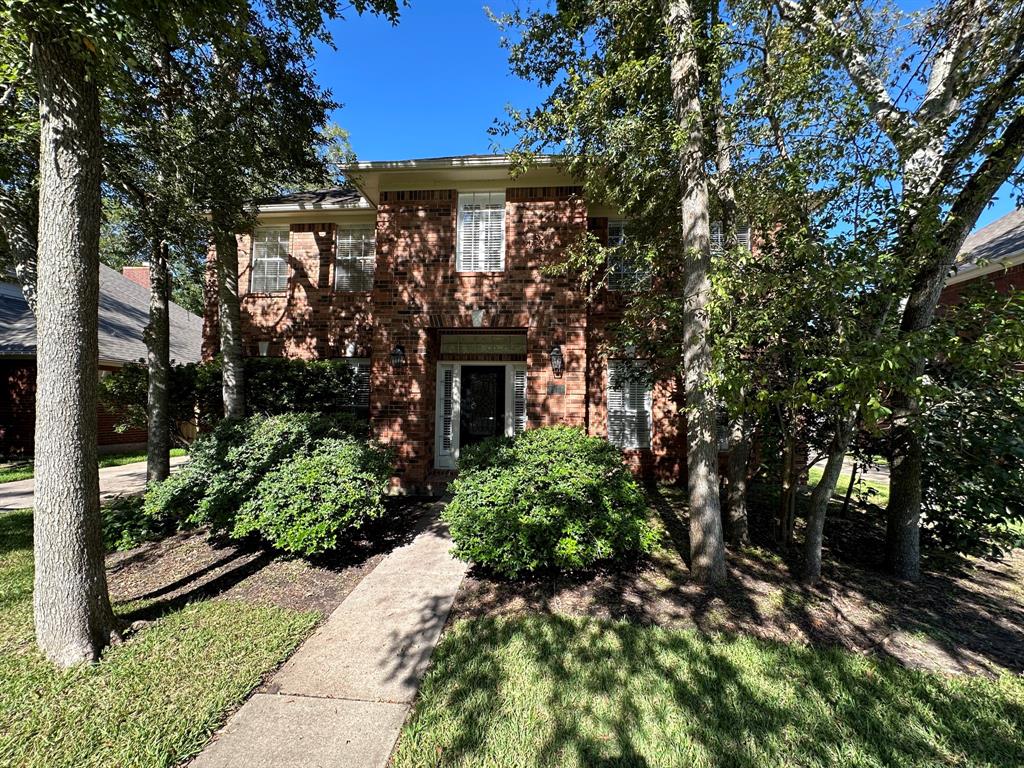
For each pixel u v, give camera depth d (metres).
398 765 2.30
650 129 5.06
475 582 4.53
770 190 4.49
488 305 8.10
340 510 4.83
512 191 8.20
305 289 10.47
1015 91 3.53
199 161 5.49
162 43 5.34
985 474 4.18
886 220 3.75
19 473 9.80
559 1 6.15
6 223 4.93
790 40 4.61
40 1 2.70
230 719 2.65
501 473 5.09
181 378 8.84
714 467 4.51
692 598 4.12
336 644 3.46
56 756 2.34
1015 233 9.82
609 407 9.41
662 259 6.44
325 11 6.46
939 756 2.36
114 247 7.95
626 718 2.61
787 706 2.71
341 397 9.80
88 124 3.18
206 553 5.25
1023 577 4.68
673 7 4.67
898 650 3.33
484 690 2.85
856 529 6.18
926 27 4.57
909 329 4.41
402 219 8.32
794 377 4.34
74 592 3.18
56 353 3.16
